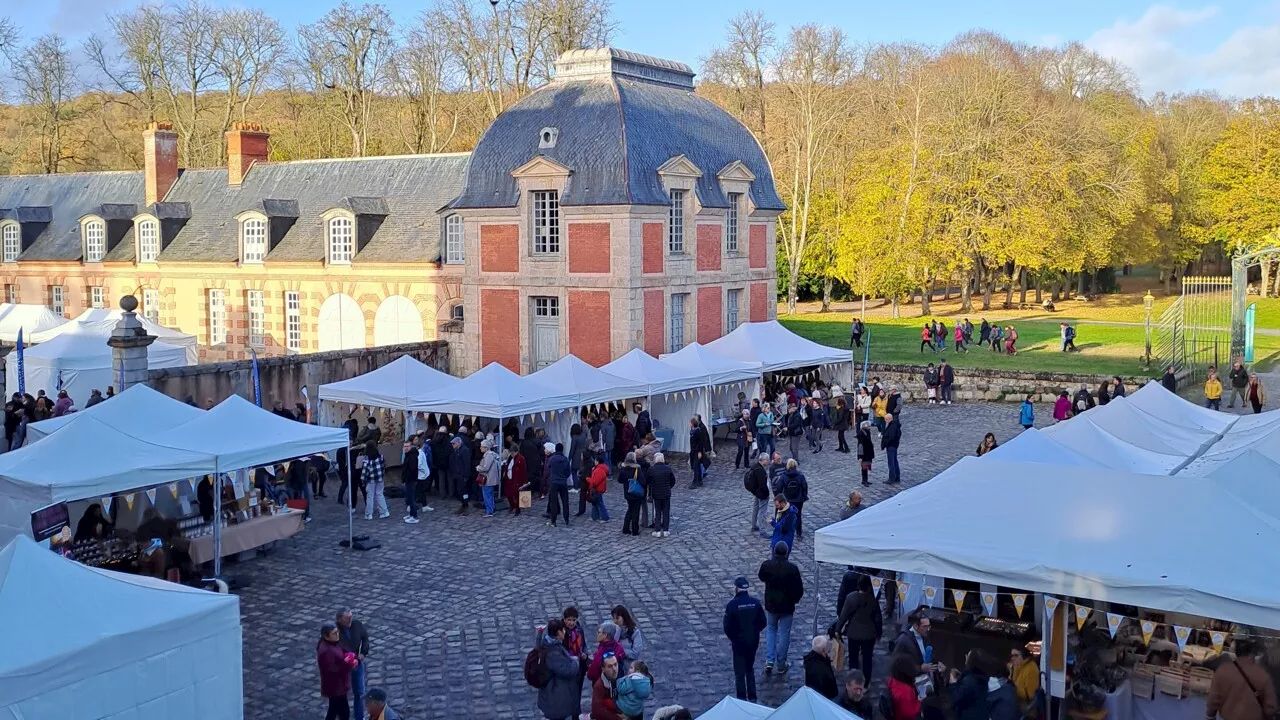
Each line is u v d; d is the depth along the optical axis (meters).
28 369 32.50
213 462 17.77
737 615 13.12
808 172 65.44
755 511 21.59
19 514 17.02
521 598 17.77
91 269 48.06
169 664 10.63
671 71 39.00
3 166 70.62
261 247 43.38
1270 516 13.59
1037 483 13.14
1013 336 46.78
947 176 60.88
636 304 33.72
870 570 15.02
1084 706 11.35
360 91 66.75
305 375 31.44
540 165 34.44
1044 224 59.25
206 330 45.06
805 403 30.61
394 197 42.03
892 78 71.69
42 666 9.44
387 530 22.17
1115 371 41.31
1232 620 10.77
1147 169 70.94
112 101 70.38
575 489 25.73
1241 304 40.31
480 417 28.23
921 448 30.64
